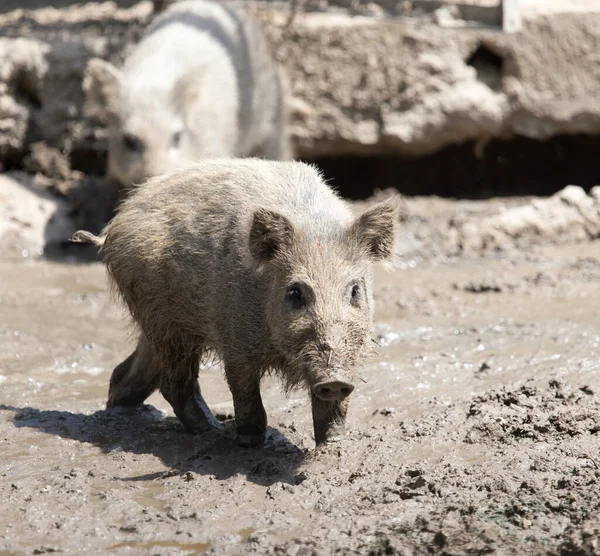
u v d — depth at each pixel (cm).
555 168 5838
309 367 2136
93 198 5300
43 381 3153
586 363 3047
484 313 3759
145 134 4569
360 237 2306
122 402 2858
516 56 5531
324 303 2172
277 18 5619
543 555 1839
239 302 2380
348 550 1900
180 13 5206
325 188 2536
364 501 2117
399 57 5534
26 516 2089
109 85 4722
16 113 5562
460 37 5538
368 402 2834
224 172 2586
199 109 4797
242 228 2408
